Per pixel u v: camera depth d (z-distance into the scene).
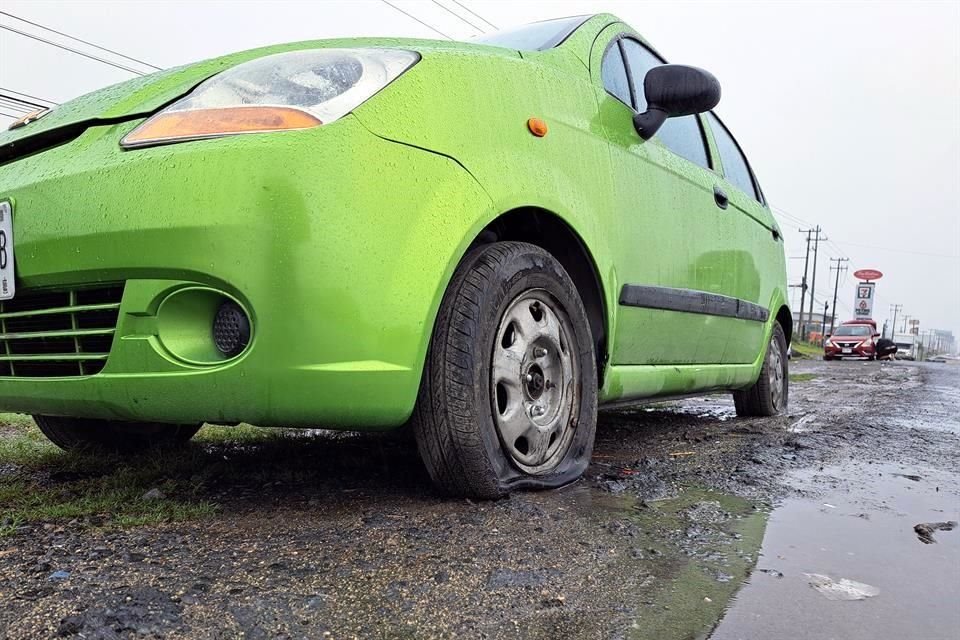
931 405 5.19
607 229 2.40
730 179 3.85
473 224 1.82
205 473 2.20
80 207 1.66
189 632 1.15
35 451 2.69
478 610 1.28
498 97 2.04
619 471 2.46
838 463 2.74
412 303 1.68
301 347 1.56
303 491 2.02
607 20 2.94
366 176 1.64
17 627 1.15
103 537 1.61
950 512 2.08
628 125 2.67
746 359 3.91
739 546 1.70
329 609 1.26
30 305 1.82
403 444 2.76
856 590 1.46
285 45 2.14
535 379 2.10
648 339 2.75
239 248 1.54
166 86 1.93
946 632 1.27
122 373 1.65
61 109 2.08
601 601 1.35
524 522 1.76
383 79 1.78
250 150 1.57
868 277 57.72
